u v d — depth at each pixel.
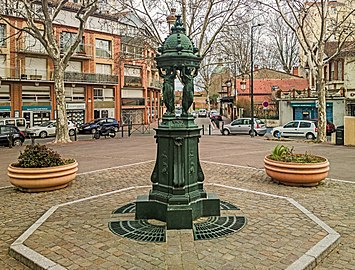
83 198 7.86
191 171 6.16
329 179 9.82
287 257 4.70
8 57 34.56
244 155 15.31
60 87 22.48
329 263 4.73
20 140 24.17
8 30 34.12
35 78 36.19
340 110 33.69
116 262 4.58
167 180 6.09
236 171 11.13
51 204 7.46
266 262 4.55
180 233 5.44
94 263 4.55
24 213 6.88
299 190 8.49
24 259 4.75
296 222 6.08
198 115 77.44
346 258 4.86
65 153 16.83
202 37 23.83
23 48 34.94
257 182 9.45
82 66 40.97
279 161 8.98
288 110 37.78
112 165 12.83
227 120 51.38
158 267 4.43
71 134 34.12
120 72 42.81
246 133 30.25
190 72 6.14
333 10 33.78
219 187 8.79
